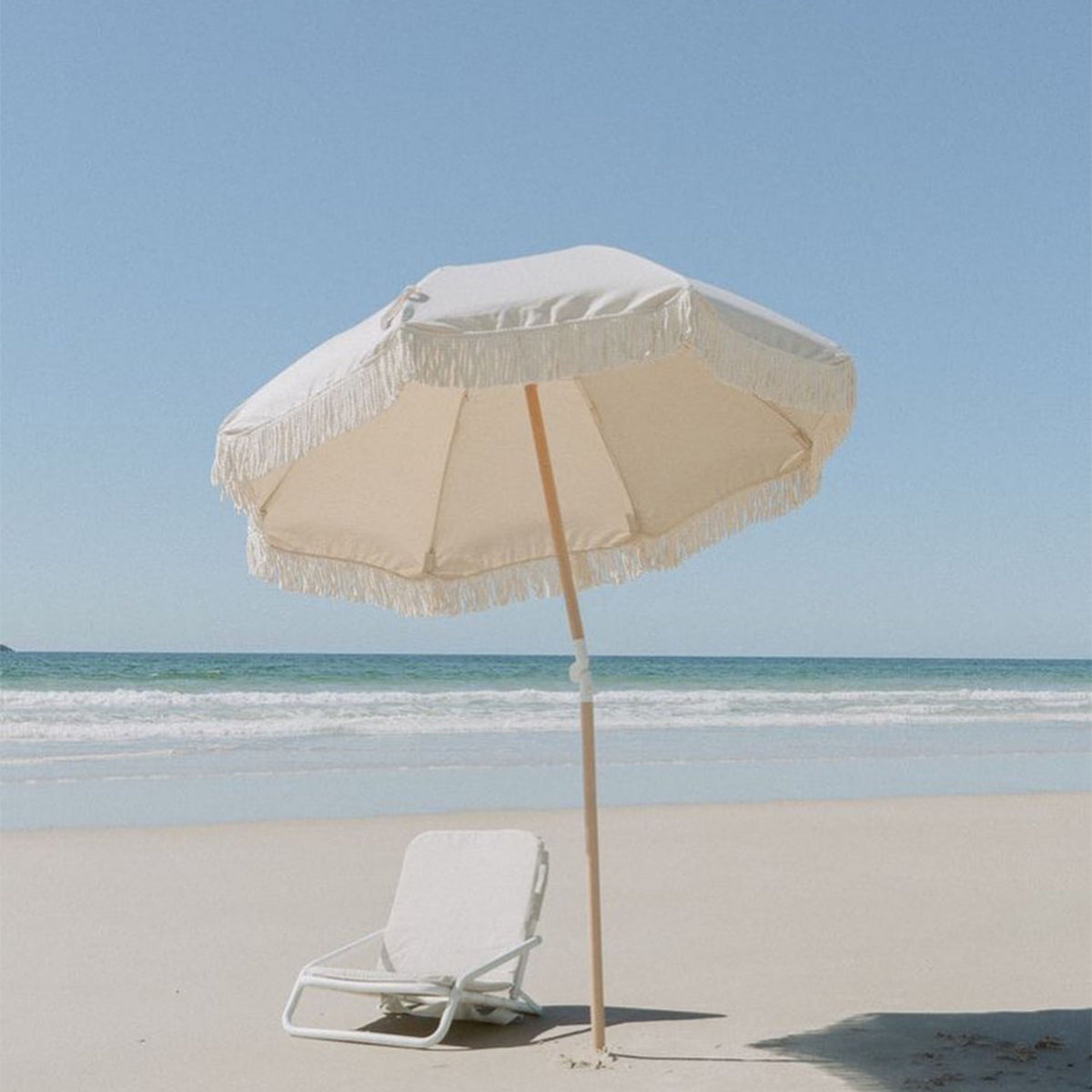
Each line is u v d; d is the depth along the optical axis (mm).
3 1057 5422
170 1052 5461
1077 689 58906
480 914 5961
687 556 5891
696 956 7184
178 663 57469
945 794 15539
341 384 4145
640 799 14797
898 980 6582
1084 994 6273
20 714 27234
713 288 4445
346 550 5836
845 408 4609
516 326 4051
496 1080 4906
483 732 23875
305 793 15016
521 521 6121
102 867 10031
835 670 71500
